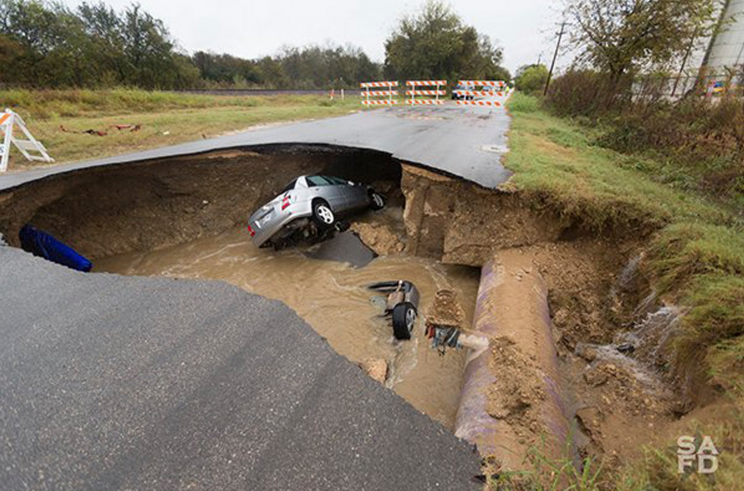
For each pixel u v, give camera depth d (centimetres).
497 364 330
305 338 278
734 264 363
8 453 190
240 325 294
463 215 639
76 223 749
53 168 741
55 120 1373
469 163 722
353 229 805
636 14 1240
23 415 212
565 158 786
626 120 1030
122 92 1859
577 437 299
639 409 316
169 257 784
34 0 2200
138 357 259
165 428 204
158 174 814
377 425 208
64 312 315
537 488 198
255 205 943
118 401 221
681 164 755
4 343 274
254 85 3947
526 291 448
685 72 1315
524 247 579
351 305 582
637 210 527
